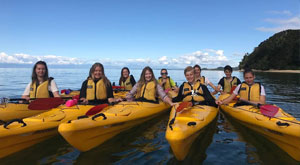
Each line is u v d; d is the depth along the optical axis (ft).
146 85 15.76
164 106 16.94
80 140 9.52
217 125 13.88
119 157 9.24
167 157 9.16
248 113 12.62
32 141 10.23
